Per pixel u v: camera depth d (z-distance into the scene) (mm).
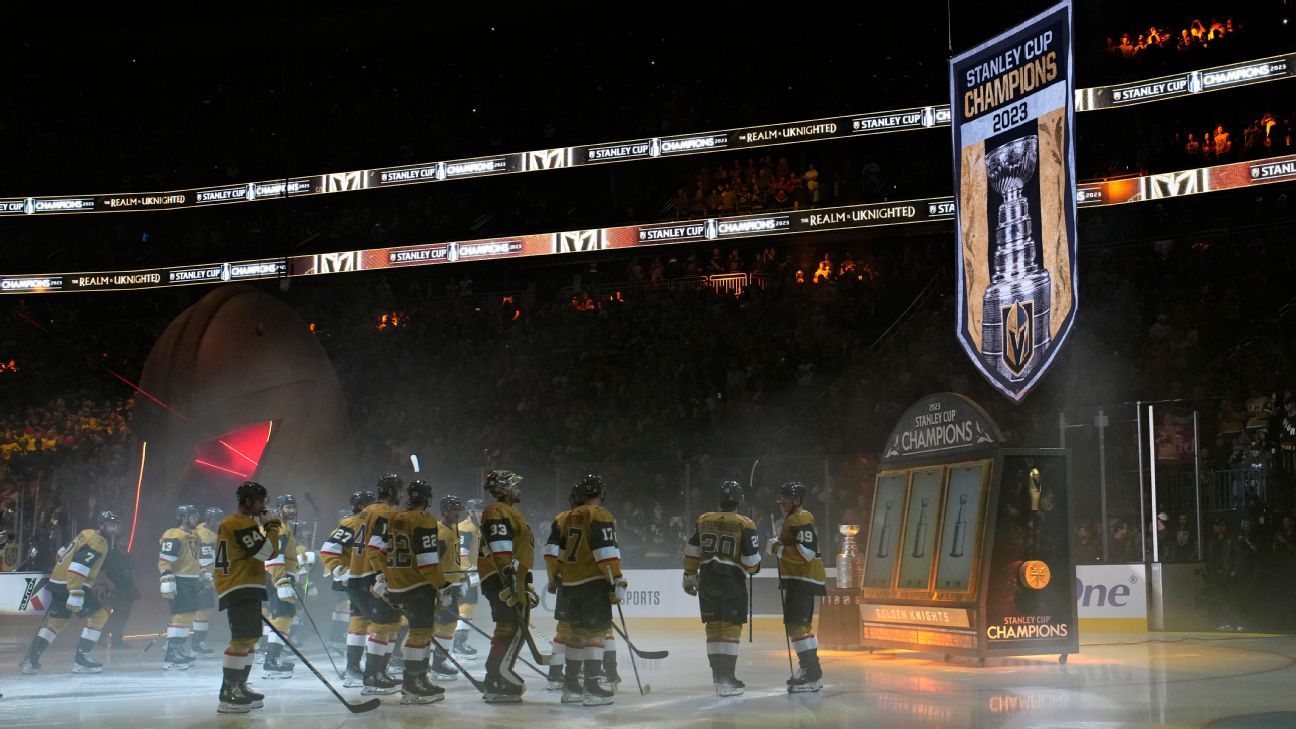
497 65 44031
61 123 42219
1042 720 8570
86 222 44125
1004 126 19703
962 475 13195
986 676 11703
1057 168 18484
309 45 44562
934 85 34594
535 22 43312
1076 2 33500
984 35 38469
